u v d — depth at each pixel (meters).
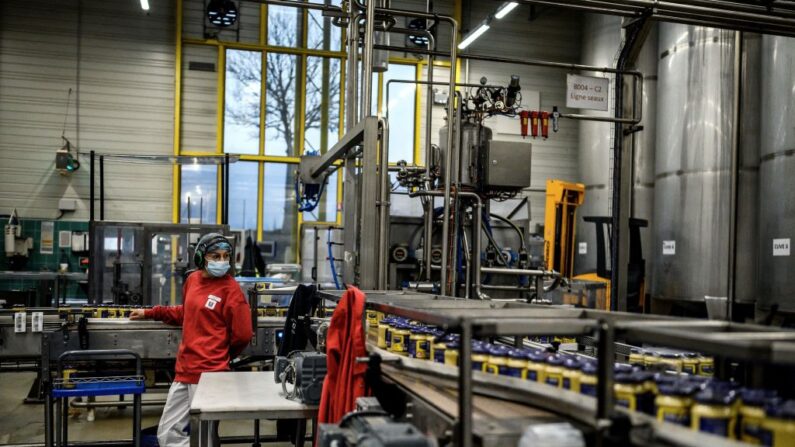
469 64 9.98
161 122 9.14
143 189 9.09
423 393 2.02
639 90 4.52
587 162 8.52
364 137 3.37
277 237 9.45
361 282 3.44
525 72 10.20
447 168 3.91
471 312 2.01
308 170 5.05
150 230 6.22
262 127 9.37
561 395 1.67
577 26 10.40
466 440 1.52
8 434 4.84
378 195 3.61
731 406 1.42
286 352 3.69
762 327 1.64
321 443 2.01
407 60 9.75
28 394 5.99
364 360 2.15
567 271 6.41
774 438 1.30
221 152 9.23
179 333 4.28
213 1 8.93
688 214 6.24
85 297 8.55
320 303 3.95
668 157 6.50
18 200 8.83
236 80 9.34
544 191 10.11
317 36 9.57
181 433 3.65
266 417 2.65
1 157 8.80
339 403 2.34
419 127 9.77
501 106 4.67
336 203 9.58
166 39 9.16
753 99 6.04
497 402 1.91
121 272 6.27
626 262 4.48
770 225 4.98
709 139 6.15
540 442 1.43
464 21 10.02
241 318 3.69
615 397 1.62
